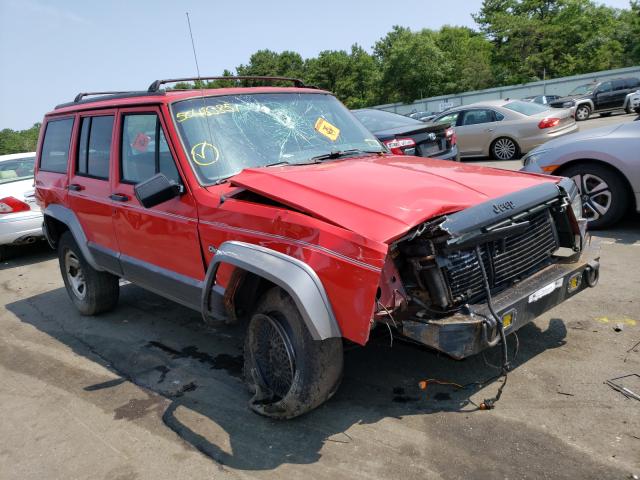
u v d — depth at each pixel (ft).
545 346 12.22
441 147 29.68
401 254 9.27
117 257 14.61
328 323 8.91
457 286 9.19
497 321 8.93
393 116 32.30
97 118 15.29
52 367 14.60
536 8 220.02
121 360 14.56
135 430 10.99
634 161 18.76
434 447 9.30
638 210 19.25
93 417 11.71
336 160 12.44
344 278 8.66
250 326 10.71
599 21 200.13
